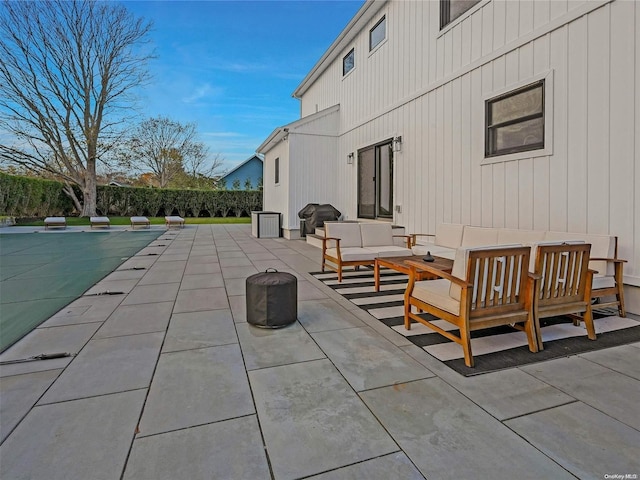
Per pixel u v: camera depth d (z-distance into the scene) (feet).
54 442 5.58
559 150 13.99
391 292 15.08
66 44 51.93
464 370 8.07
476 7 17.78
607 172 12.42
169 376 7.73
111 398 6.84
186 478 4.90
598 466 5.13
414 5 22.81
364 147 29.76
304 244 30.86
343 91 33.91
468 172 18.62
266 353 8.93
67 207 58.70
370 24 28.55
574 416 6.33
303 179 34.19
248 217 69.92
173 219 47.83
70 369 7.99
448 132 19.99
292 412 6.44
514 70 15.83
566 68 13.65
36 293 14.49
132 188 62.75
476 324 8.54
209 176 97.50
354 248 18.60
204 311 12.25
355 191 31.53
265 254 25.31
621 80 11.95
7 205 45.65
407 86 23.68
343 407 6.61
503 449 5.49
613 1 12.09
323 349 9.21
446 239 18.81
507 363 8.43
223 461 5.23
